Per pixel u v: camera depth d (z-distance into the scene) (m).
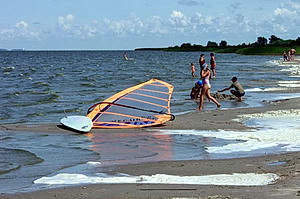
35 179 10.33
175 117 19.69
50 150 13.53
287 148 13.20
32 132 16.52
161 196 8.62
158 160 12.09
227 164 11.45
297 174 10.09
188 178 10.06
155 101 19.50
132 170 11.05
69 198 8.73
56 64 91.12
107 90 34.25
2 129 17.19
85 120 17.17
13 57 155.88
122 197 8.66
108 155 12.83
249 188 9.05
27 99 28.16
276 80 40.94
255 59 106.56
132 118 17.73
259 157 12.16
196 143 14.24
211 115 20.19
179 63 90.75
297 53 137.25
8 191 9.36
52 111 22.61
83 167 11.44
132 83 40.59
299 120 18.34
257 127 16.88
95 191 9.16
